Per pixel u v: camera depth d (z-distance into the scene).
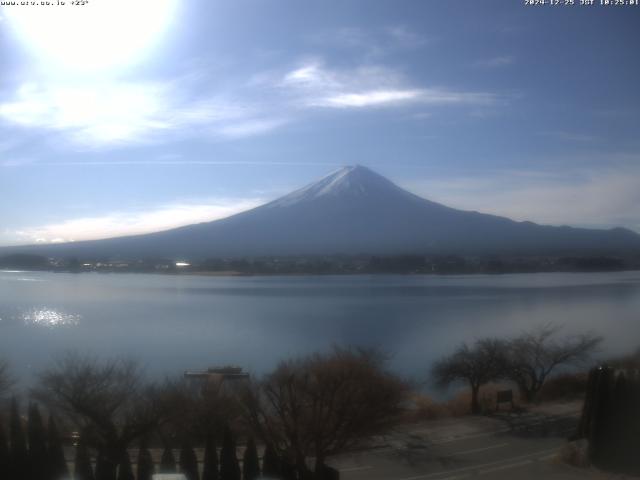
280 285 146.62
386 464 22.80
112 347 56.12
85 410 22.78
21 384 35.00
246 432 23.52
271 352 52.50
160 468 18.83
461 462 22.95
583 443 22.97
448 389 37.78
